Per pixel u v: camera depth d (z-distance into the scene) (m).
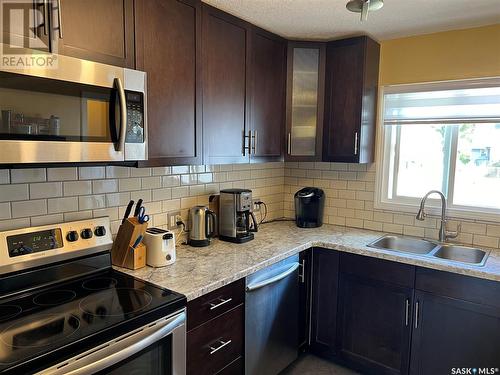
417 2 1.98
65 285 1.64
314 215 2.97
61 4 1.33
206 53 2.01
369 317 2.38
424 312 2.16
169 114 1.82
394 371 2.31
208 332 1.73
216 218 2.57
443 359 2.13
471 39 2.40
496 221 2.40
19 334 1.19
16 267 1.51
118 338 1.27
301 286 2.52
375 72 2.72
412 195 2.79
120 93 1.44
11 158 1.18
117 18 1.54
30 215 1.63
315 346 2.65
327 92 2.71
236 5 2.02
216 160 2.14
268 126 2.54
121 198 2.00
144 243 1.90
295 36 2.60
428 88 2.57
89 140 1.38
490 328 1.96
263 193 3.09
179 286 1.64
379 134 2.80
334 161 2.72
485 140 2.48
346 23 2.32
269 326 2.17
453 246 2.47
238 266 1.94
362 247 2.40
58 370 1.10
